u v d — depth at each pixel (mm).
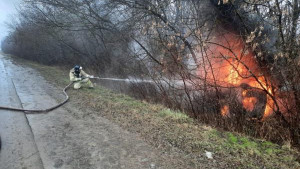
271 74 4305
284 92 4090
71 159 2822
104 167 2623
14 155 2938
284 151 2959
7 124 4066
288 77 3836
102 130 3742
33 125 4047
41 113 4781
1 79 9266
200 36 4824
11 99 5902
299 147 3469
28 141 3352
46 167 2652
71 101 5793
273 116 4270
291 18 4367
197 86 5020
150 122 3982
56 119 4379
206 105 4992
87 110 4945
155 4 7594
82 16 10383
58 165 2693
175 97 5746
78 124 4074
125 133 3580
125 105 5195
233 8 5539
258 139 3416
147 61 7539
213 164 2580
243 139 3311
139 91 7273
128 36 8789
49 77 10164
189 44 5832
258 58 4625
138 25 8398
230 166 2521
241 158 2682
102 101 5609
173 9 7527
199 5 6656
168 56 5969
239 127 4305
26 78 9781
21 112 4797
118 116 4422
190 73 5152
